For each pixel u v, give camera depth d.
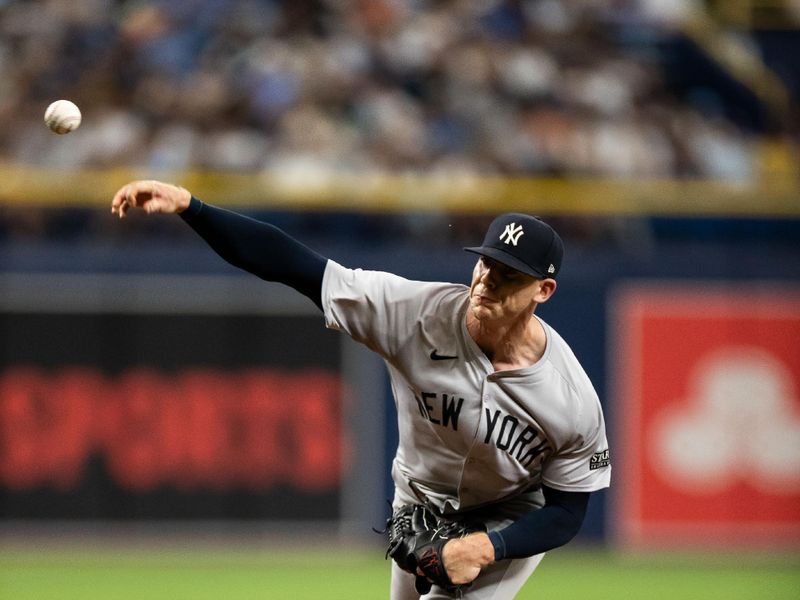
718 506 37.81
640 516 37.75
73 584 32.44
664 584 33.66
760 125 45.34
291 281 15.32
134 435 37.00
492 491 16.55
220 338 37.16
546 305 37.75
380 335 15.39
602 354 37.81
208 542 37.12
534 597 31.73
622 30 46.81
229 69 44.44
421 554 15.45
